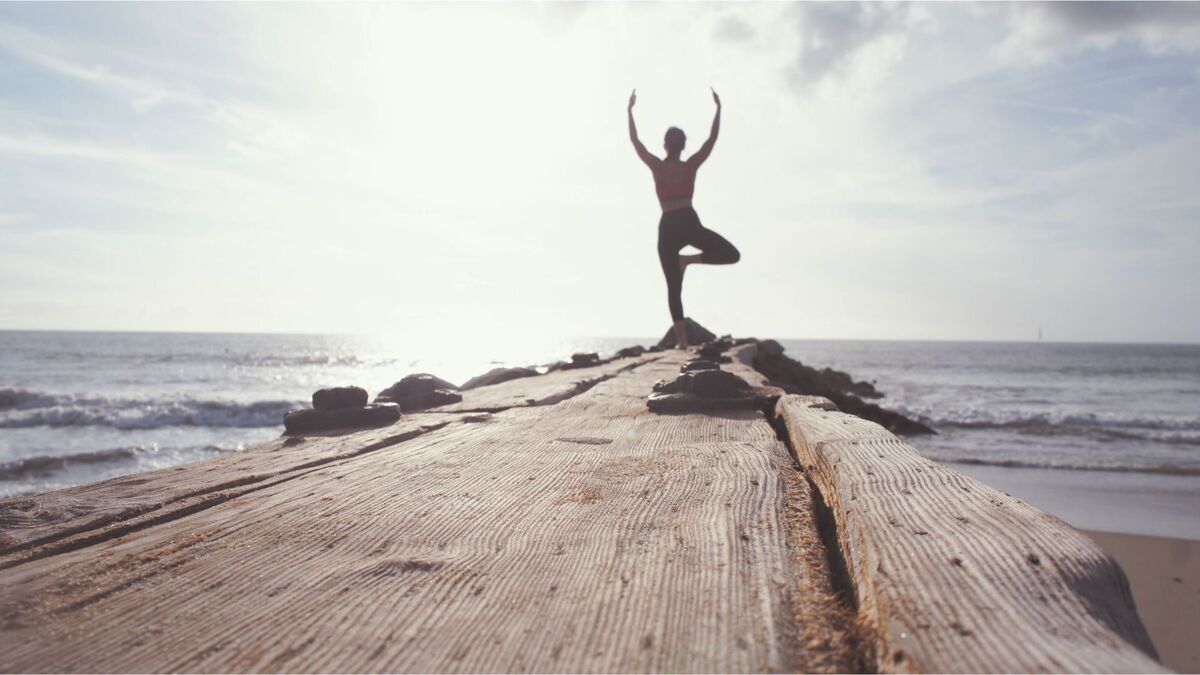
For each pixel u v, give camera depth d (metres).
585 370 7.78
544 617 1.33
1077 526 11.62
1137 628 1.11
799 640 1.23
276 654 1.20
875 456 2.22
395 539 1.80
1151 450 20.06
